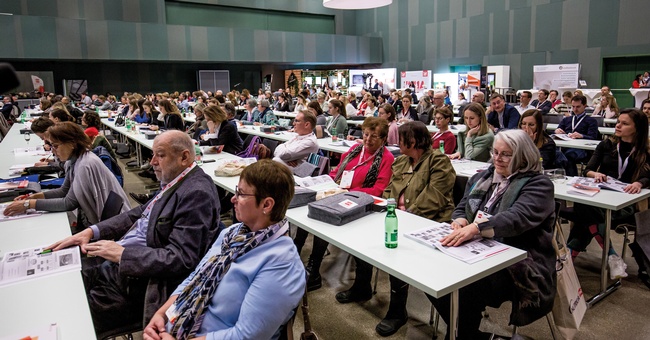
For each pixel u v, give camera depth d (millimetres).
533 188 2135
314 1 19672
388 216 2051
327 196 2801
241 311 1388
